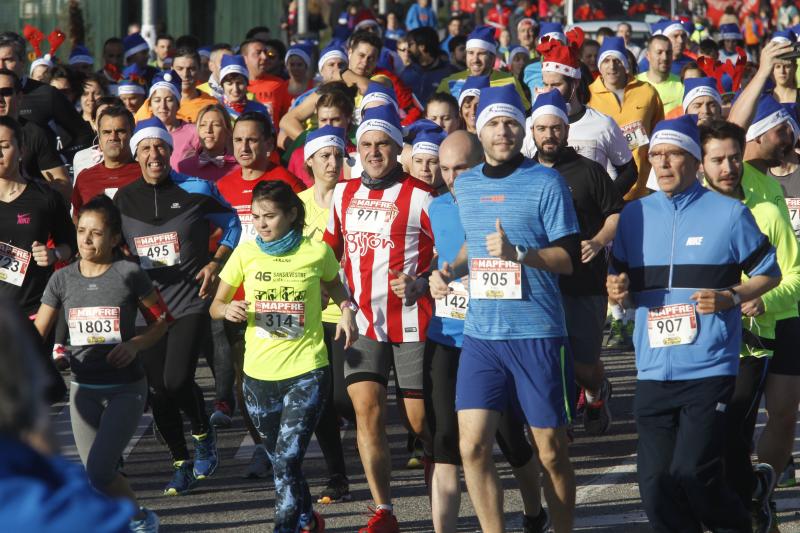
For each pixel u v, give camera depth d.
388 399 15.56
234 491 11.63
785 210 9.81
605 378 13.12
